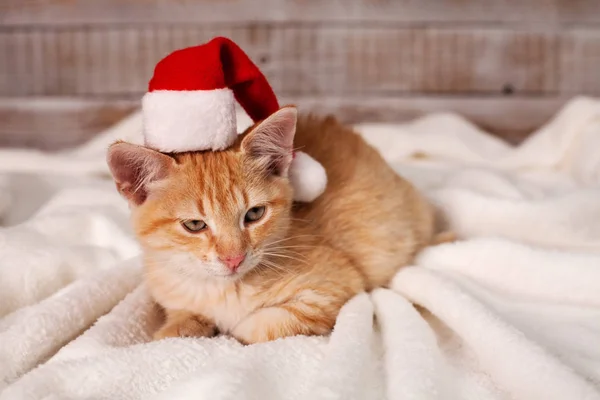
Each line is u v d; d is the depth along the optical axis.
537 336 0.36
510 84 0.77
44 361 0.37
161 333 0.39
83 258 0.45
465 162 0.68
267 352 0.34
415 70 0.77
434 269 0.44
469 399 0.33
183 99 0.37
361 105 0.78
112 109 0.79
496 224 0.50
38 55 0.78
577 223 0.48
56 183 0.62
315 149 0.45
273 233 0.39
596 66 0.76
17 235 0.46
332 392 0.30
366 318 0.37
